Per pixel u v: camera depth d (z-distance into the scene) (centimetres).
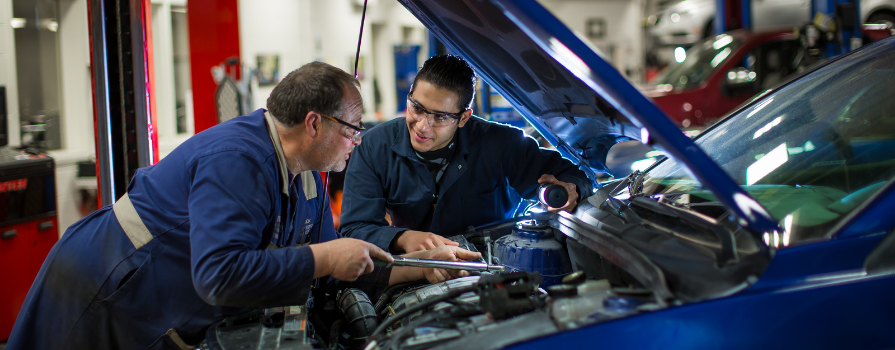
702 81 855
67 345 187
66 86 573
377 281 221
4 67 483
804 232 144
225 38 700
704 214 171
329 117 175
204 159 170
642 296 143
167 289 182
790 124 202
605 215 190
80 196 517
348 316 194
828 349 134
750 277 134
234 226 161
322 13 1069
